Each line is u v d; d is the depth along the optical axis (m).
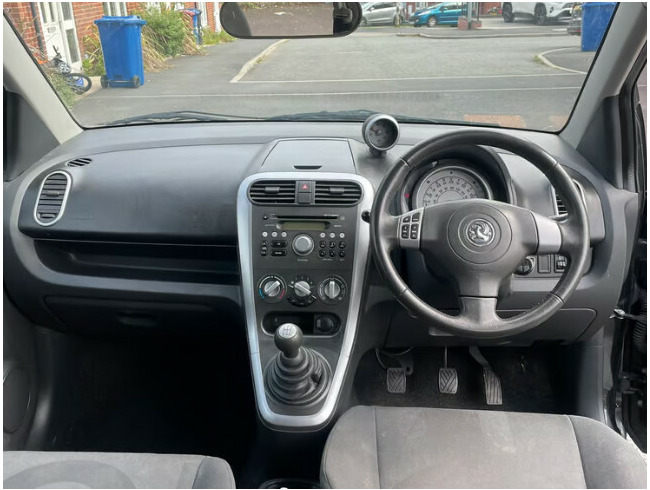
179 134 2.10
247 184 1.70
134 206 1.85
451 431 1.46
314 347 1.66
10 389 1.88
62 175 1.90
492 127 2.05
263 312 1.68
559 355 2.21
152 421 2.16
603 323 1.89
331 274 1.66
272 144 1.93
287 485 1.75
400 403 2.25
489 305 1.45
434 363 2.35
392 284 1.47
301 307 1.67
